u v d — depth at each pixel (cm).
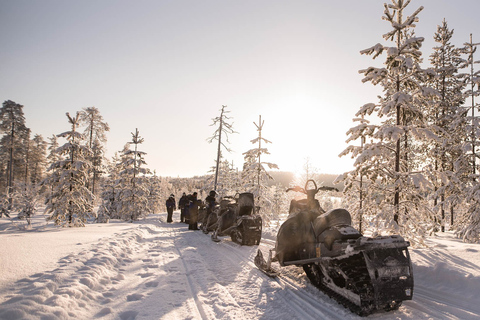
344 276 450
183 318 407
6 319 327
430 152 1529
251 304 479
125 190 2289
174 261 761
